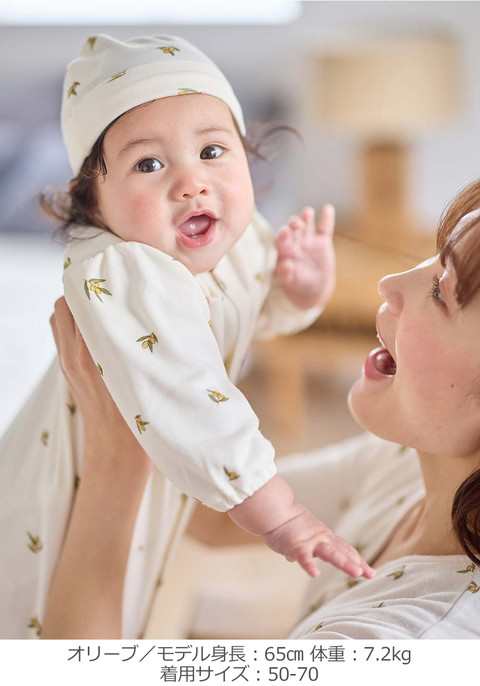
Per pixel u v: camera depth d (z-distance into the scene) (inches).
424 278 39.4
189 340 39.0
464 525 37.0
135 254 40.9
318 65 134.8
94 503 43.4
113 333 38.9
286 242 49.4
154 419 37.4
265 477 36.6
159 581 48.3
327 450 55.4
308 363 114.3
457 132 158.4
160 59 42.7
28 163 162.4
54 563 46.4
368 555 45.1
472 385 37.1
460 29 157.9
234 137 43.7
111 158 42.5
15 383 101.8
